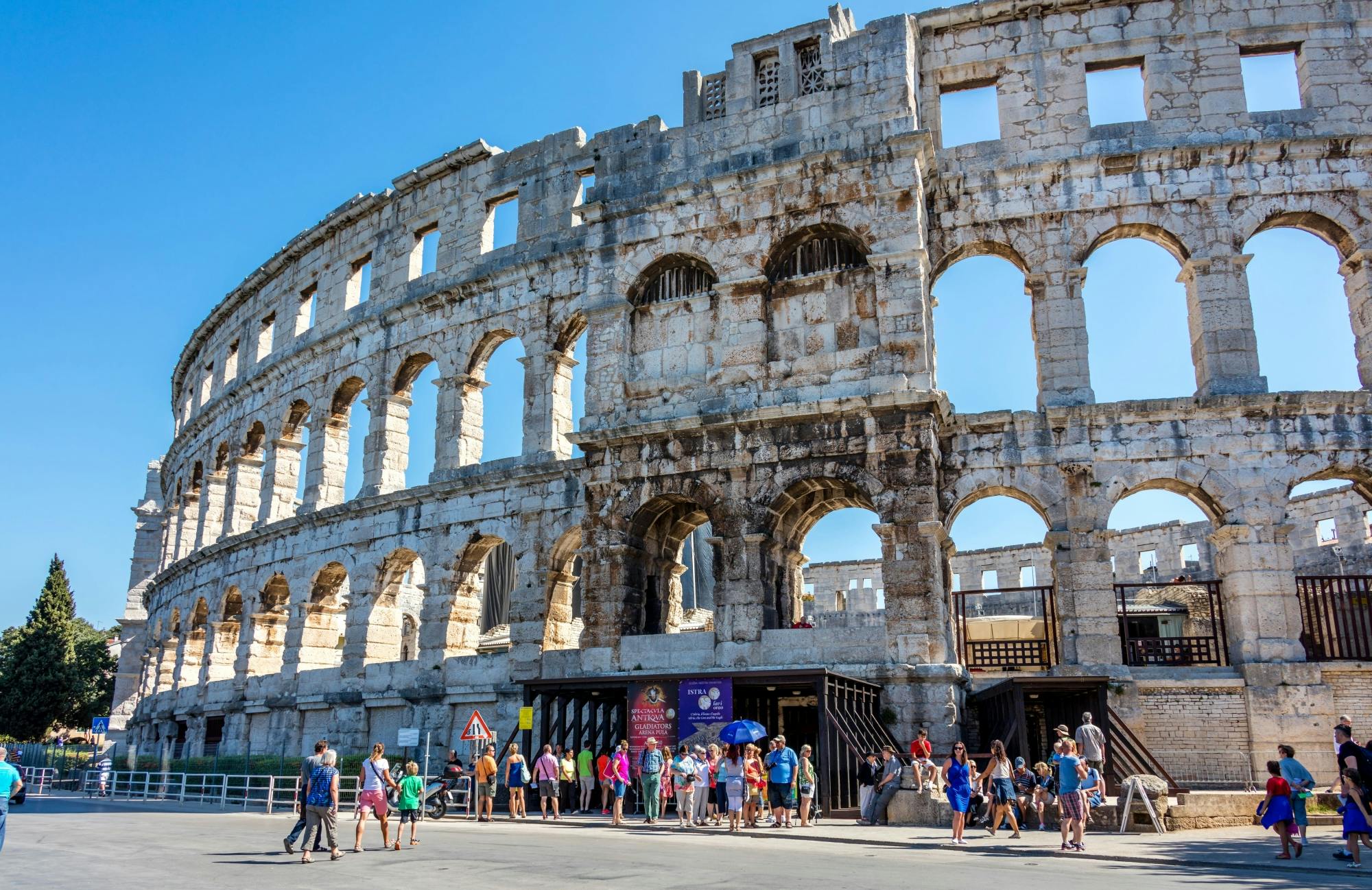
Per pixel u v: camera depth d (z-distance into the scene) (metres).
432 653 45.41
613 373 41.69
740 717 35.88
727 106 43.00
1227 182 38.97
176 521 76.06
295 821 35.00
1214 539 37.09
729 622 37.38
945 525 38.19
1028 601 70.75
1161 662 36.75
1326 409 36.72
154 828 31.78
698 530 70.00
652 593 41.66
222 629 60.28
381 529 49.41
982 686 37.69
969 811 29.61
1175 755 35.12
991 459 38.19
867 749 32.69
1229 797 29.42
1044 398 38.69
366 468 51.34
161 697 66.19
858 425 37.34
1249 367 37.34
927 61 42.88
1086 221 39.62
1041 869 20.77
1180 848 24.16
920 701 34.50
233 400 64.56
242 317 66.81
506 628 60.16
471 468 46.16
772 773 29.38
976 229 40.38
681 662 38.00
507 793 39.16
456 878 19.16
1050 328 39.09
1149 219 39.16
